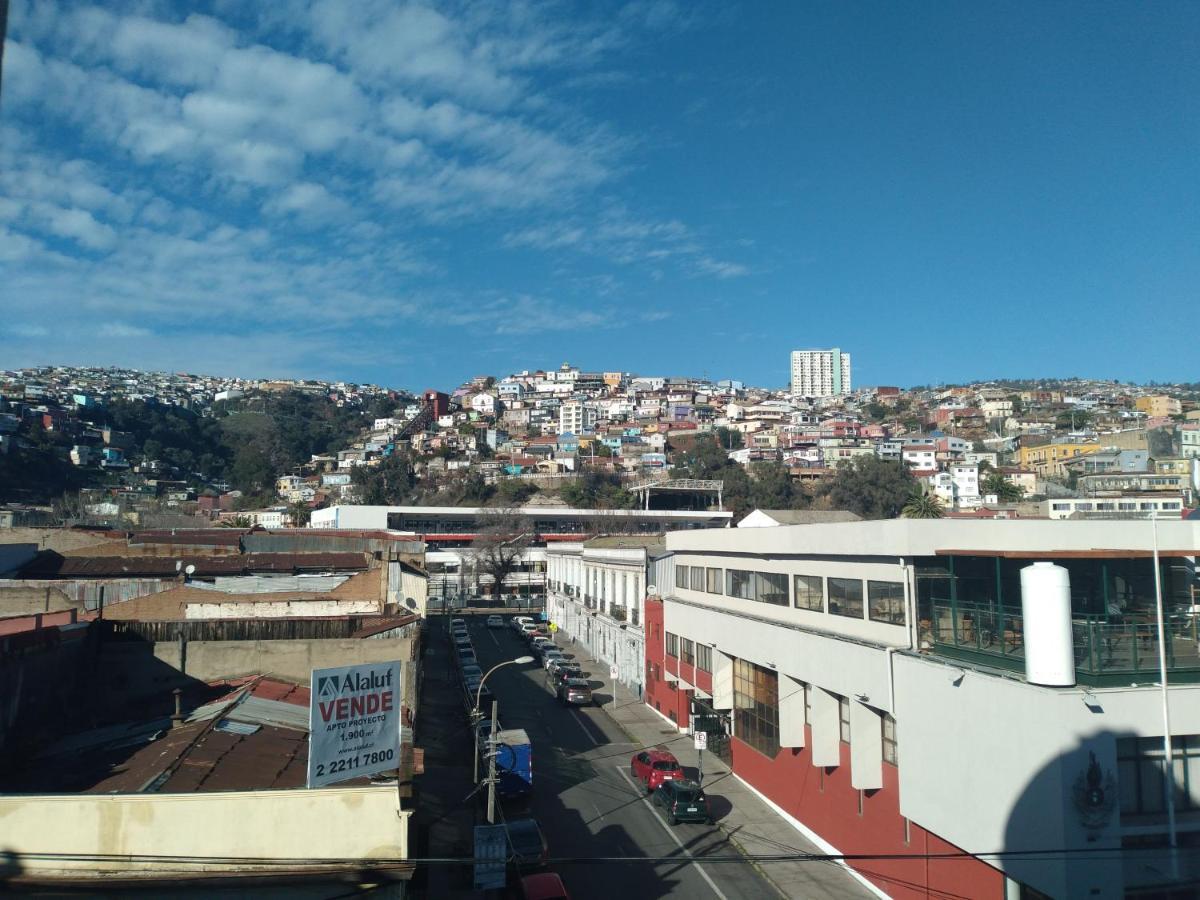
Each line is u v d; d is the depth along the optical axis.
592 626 56.31
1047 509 52.84
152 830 12.30
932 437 167.38
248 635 21.61
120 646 20.97
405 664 21.80
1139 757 14.95
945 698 17.28
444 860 12.91
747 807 26.69
